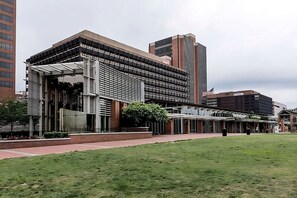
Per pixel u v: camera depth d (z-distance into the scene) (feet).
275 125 329.11
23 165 35.22
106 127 114.52
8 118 169.99
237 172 29.04
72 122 98.37
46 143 71.61
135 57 306.35
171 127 175.42
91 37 265.34
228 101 533.14
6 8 310.65
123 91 129.70
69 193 21.86
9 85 305.53
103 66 109.40
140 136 114.11
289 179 25.77
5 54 305.32
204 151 48.98
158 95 341.41
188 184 24.13
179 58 481.05
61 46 261.03
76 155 44.16
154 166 33.24
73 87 122.83
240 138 92.63
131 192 21.88
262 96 517.55
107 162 36.65
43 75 106.32
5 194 21.93
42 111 105.70
